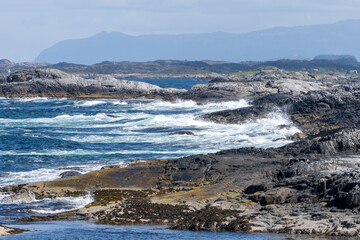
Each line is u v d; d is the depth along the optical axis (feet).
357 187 159.63
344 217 145.48
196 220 154.51
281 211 159.12
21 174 258.16
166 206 176.24
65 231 148.56
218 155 260.83
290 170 205.26
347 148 249.55
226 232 144.05
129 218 164.96
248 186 189.16
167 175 231.71
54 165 290.35
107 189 213.25
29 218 171.32
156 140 377.50
